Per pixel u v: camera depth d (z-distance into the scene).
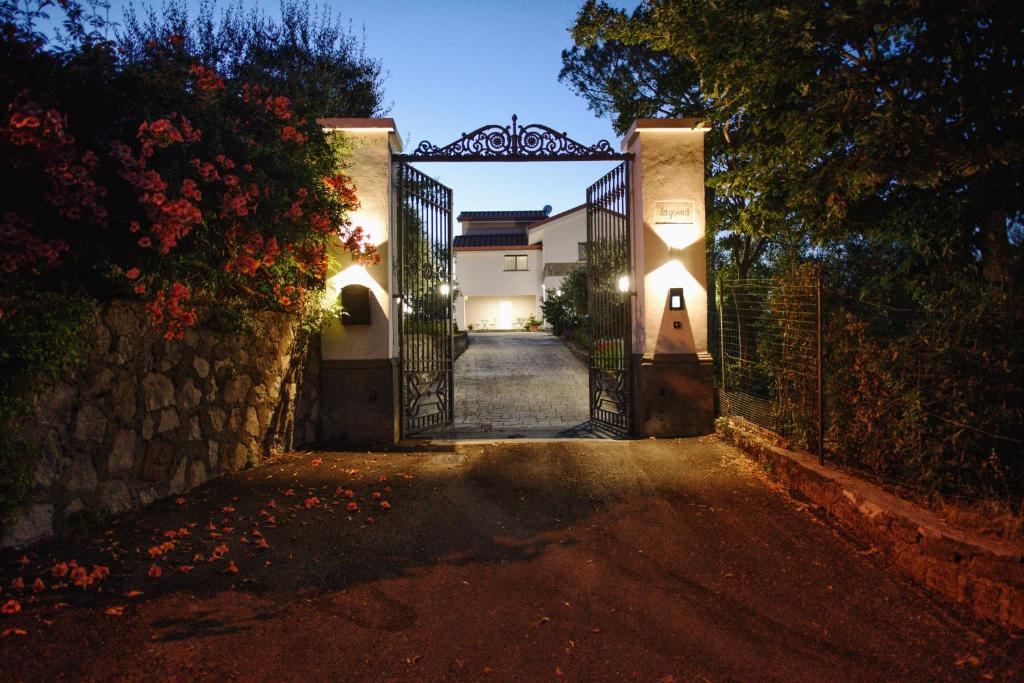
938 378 4.98
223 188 5.43
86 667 3.16
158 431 5.55
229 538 4.85
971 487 4.79
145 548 4.51
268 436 7.45
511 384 14.23
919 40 5.77
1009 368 4.64
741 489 6.30
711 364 8.80
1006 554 3.80
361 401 8.54
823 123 5.81
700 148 8.74
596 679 3.28
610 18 9.52
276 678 3.20
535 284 37.53
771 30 5.79
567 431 9.54
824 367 6.34
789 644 3.63
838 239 7.48
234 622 3.71
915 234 6.46
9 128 4.04
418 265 9.43
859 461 6.10
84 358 4.66
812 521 5.44
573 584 4.38
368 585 4.28
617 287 9.39
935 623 3.86
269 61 13.55
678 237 8.74
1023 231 6.55
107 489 4.97
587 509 5.84
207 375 6.27
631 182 9.05
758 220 8.00
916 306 7.24
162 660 3.28
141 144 4.82
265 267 6.62
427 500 6.05
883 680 3.29
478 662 3.41
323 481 6.51
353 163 8.45
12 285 4.10
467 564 4.68
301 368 8.19
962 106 5.66
